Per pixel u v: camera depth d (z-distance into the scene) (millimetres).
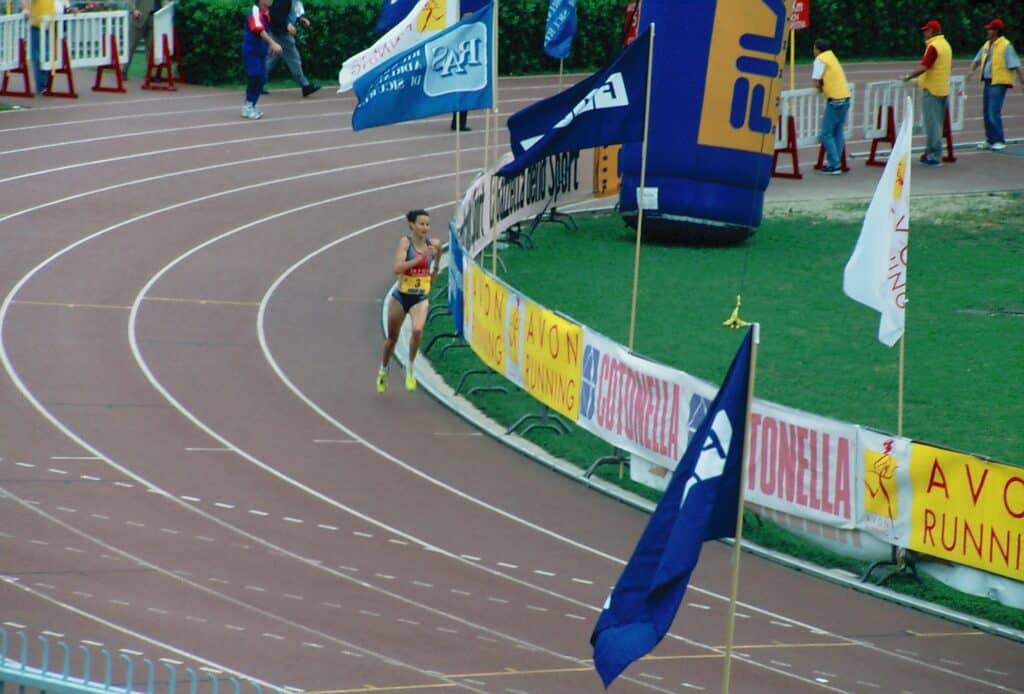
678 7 62000
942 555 33750
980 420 44969
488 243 60688
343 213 67625
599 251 63938
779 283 59906
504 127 86812
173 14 89500
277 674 28016
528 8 102938
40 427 42094
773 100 62750
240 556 34438
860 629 32875
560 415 46125
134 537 35031
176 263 58969
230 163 74188
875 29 117562
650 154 63312
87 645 28594
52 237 60781
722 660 30516
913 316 56062
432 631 30938
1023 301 57938
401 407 46938
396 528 37250
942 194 74312
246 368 48906
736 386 22453
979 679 30438
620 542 37531
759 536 38469
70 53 85125
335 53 96188
